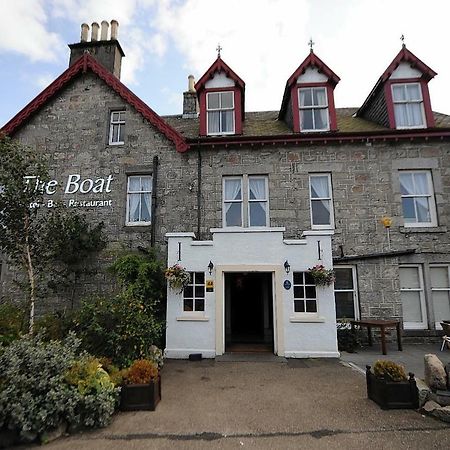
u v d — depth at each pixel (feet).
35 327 25.26
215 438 14.56
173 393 20.11
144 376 18.13
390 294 35.19
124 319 22.62
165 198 39.01
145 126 40.96
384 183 37.55
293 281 30.71
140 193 40.11
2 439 14.29
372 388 18.45
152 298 32.19
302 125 40.42
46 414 14.44
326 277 29.58
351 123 43.09
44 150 41.39
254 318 40.68
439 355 29.14
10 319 27.07
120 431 15.29
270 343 34.32
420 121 38.93
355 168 38.11
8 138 30.76
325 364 26.66
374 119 42.63
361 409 17.28
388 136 37.60
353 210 37.19
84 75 43.16
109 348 22.03
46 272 36.19
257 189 39.14
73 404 15.19
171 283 30.89
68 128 41.75
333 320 29.45
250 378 23.13
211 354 29.60
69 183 40.19
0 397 14.32
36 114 42.55
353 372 24.23
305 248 30.96
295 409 17.47
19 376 15.08
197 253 31.63
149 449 13.71
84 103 42.34
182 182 39.22
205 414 16.99
